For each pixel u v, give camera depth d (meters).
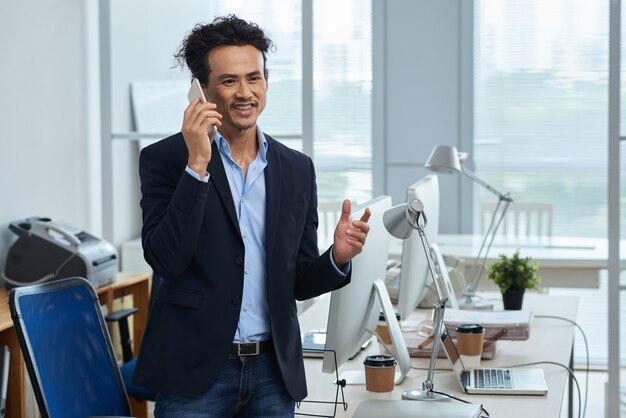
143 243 2.26
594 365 6.98
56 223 4.96
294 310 2.39
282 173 2.35
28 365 2.47
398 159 7.25
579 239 6.59
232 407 2.30
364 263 2.85
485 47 7.09
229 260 2.23
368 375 2.96
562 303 4.66
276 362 2.31
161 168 2.30
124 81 6.32
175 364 2.22
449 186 7.19
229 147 2.29
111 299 5.03
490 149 7.14
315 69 7.30
